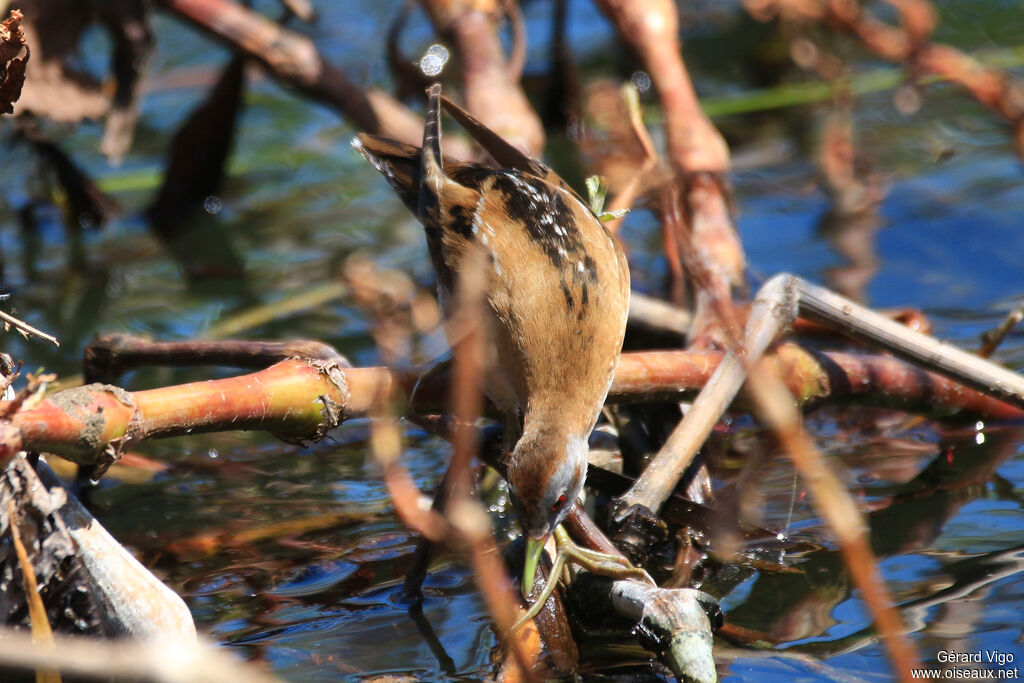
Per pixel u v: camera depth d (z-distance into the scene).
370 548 8.62
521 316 8.67
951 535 8.44
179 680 5.05
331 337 12.01
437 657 7.16
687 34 18.80
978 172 14.80
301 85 13.40
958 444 9.84
